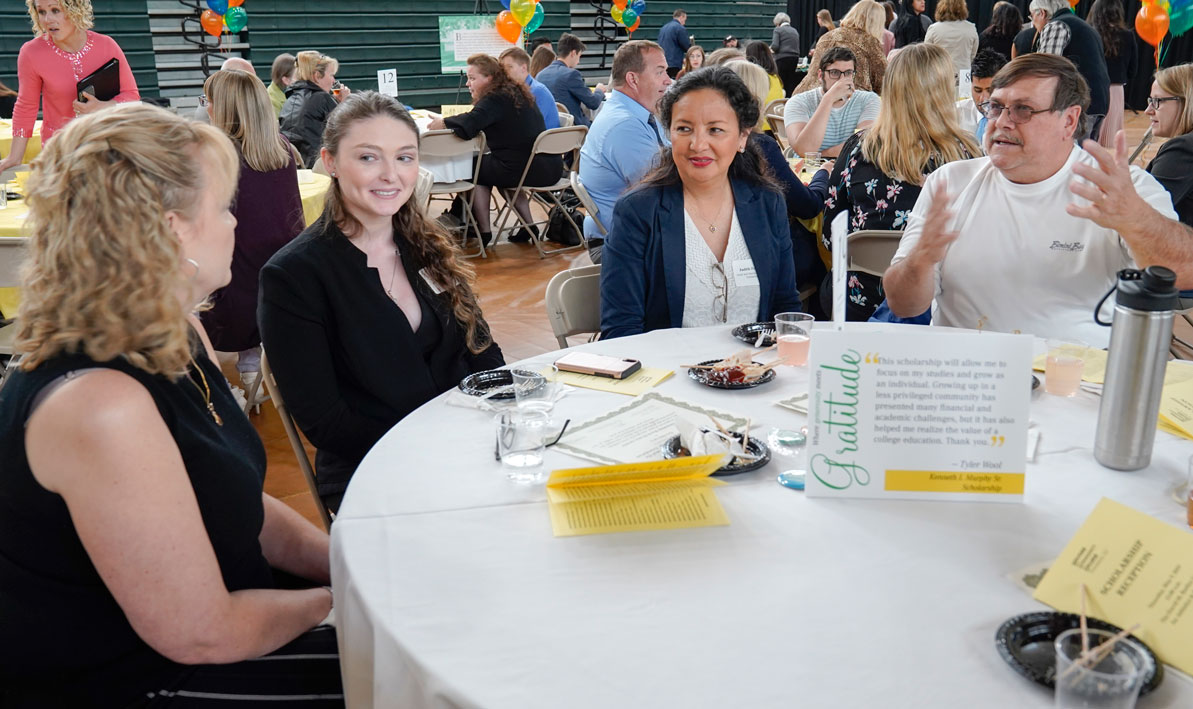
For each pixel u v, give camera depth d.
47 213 1.06
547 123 6.52
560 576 1.06
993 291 2.15
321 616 1.32
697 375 1.68
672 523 1.17
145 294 1.06
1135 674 0.78
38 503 1.08
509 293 4.76
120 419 1.04
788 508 1.21
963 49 7.83
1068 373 1.54
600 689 0.87
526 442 1.32
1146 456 1.28
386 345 1.85
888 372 1.20
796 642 0.94
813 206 3.17
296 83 6.25
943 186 1.84
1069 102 1.98
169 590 1.08
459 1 10.53
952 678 0.88
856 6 5.96
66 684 1.17
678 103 2.10
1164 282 1.19
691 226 2.18
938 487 1.22
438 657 0.92
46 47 4.36
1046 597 0.99
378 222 1.88
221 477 1.19
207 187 1.14
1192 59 12.59
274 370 1.81
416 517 1.20
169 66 9.15
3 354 2.89
